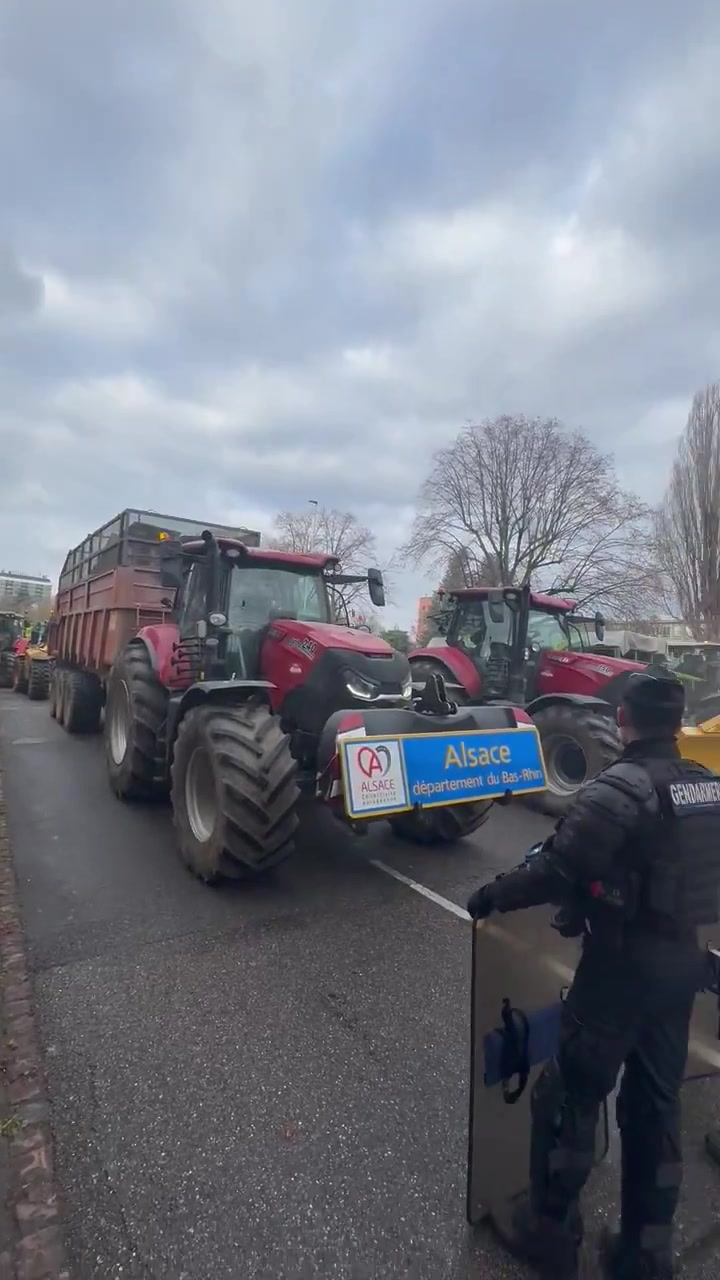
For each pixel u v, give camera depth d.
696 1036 2.27
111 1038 3.08
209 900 4.58
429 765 4.58
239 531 9.53
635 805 1.82
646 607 26.20
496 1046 2.07
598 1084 1.88
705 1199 2.21
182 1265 2.01
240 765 4.52
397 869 5.28
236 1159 2.41
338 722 4.42
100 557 9.83
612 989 1.86
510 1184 2.12
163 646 6.25
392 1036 3.14
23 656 17.20
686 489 27.59
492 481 26.78
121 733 6.98
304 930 4.18
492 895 1.99
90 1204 2.21
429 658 8.91
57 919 4.24
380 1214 2.19
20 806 6.65
